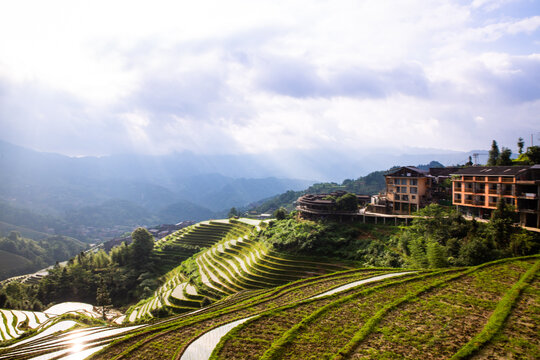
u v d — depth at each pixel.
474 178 69.56
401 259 59.53
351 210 86.81
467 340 24.45
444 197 85.75
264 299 44.41
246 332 30.77
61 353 38.72
